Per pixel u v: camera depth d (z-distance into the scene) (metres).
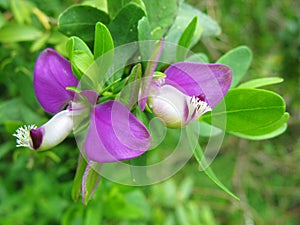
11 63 0.11
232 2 0.18
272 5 0.20
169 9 0.08
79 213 0.11
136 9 0.07
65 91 0.06
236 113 0.07
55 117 0.06
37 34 0.10
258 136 0.08
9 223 0.14
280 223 0.21
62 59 0.06
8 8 0.11
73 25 0.07
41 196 0.14
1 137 0.13
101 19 0.08
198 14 0.09
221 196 0.19
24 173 0.15
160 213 0.16
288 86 0.19
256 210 0.21
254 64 0.18
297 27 0.19
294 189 0.21
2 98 0.13
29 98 0.10
